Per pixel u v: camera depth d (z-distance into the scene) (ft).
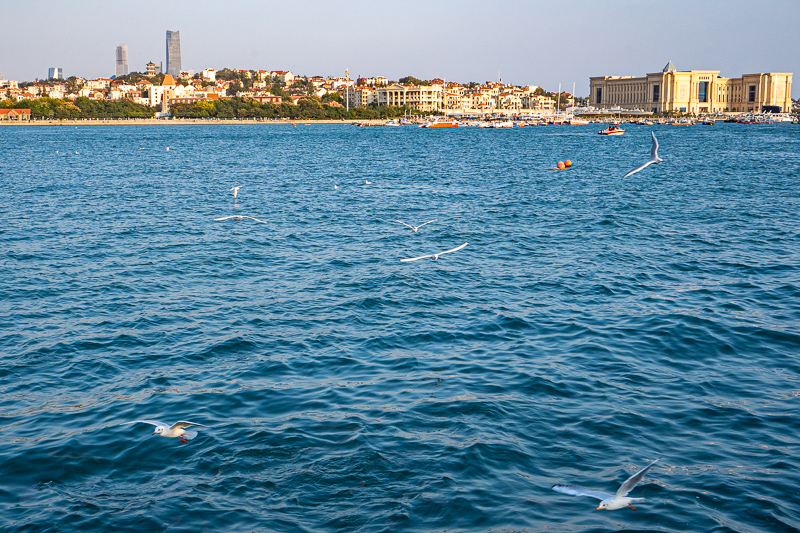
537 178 299.38
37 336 95.25
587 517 54.75
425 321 101.09
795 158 400.47
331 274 128.98
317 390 77.61
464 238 162.71
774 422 69.00
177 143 638.12
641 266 132.98
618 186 264.52
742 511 55.06
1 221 186.39
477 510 55.62
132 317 103.81
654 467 61.26
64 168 359.25
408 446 64.85
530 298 112.16
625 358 86.07
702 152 464.24
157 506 56.49
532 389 77.05
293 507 56.44
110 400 75.25
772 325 96.94
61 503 56.90
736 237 160.45
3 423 69.97
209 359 87.20
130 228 176.14
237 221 187.11
